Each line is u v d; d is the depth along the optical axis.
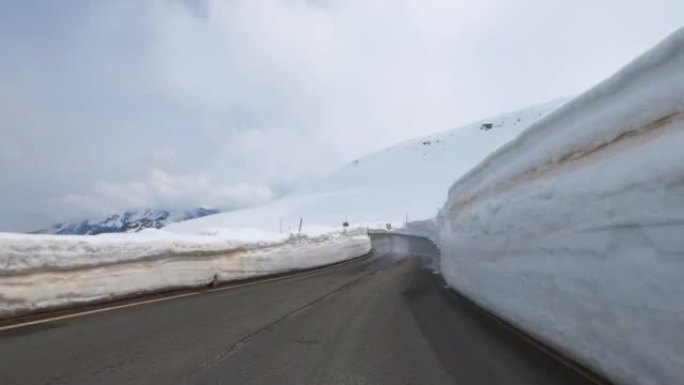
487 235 7.91
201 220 113.69
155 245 9.99
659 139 3.51
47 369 4.44
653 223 3.43
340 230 24.00
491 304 7.75
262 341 5.84
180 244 10.86
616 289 3.92
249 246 14.39
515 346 5.68
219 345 5.55
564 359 5.03
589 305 4.39
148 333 6.07
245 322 7.05
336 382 4.35
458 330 6.62
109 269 8.64
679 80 3.32
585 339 4.51
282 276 15.10
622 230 3.84
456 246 10.91
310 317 7.57
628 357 3.81
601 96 4.30
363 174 154.50
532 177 5.98
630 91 3.88
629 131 3.87
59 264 7.54
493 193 7.77
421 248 31.06
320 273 16.23
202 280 11.62
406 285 12.30
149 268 9.77
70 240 7.79
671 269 3.26
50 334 5.84
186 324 6.76
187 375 4.39
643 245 3.58
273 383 4.27
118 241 8.98
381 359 5.13
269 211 113.31
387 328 6.75
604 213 4.09
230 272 13.00
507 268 6.84
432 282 13.02
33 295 7.04
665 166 3.30
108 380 4.16
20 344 5.32
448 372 4.68
